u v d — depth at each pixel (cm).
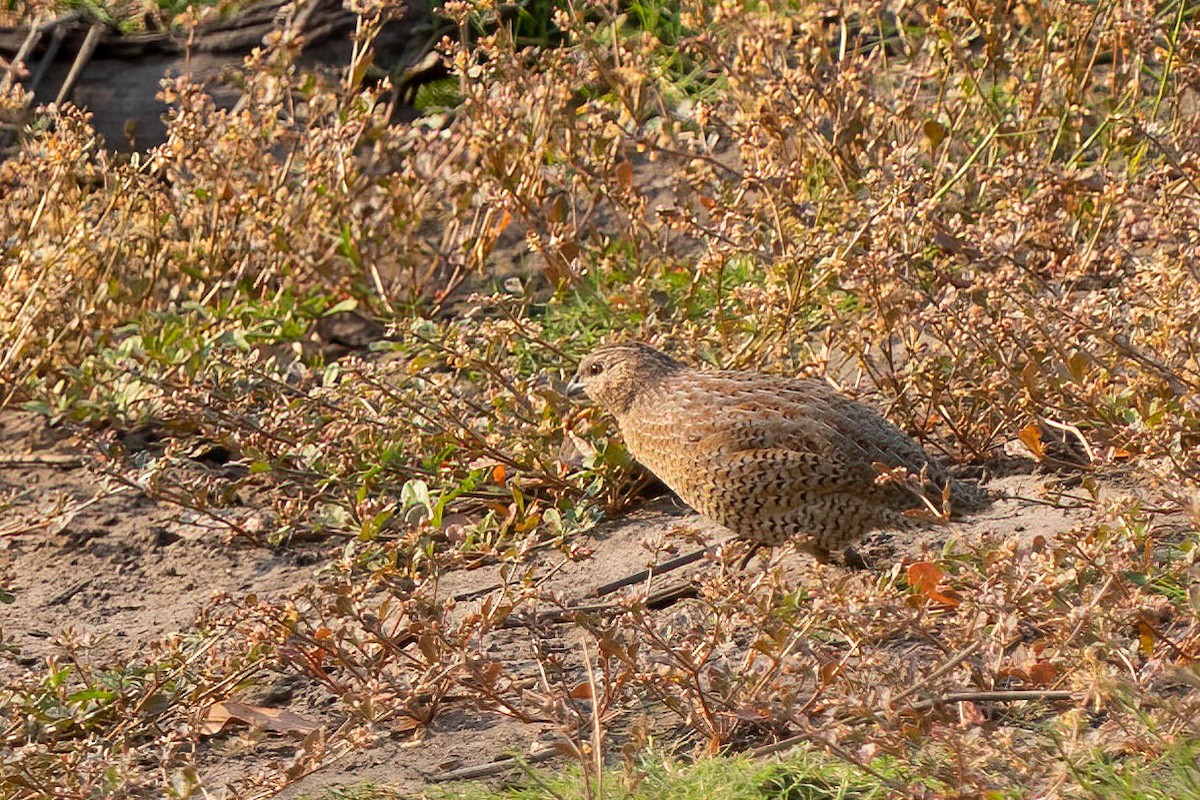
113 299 1361
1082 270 1023
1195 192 1030
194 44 1695
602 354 1029
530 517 974
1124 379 1012
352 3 1398
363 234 1409
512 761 761
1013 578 726
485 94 1294
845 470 924
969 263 1141
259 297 1418
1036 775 663
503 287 1459
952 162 1305
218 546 1110
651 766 724
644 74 1226
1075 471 1049
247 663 815
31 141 1476
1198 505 716
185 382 1158
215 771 791
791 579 969
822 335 1188
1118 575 731
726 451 952
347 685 820
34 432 1314
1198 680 631
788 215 1172
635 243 1288
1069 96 1205
